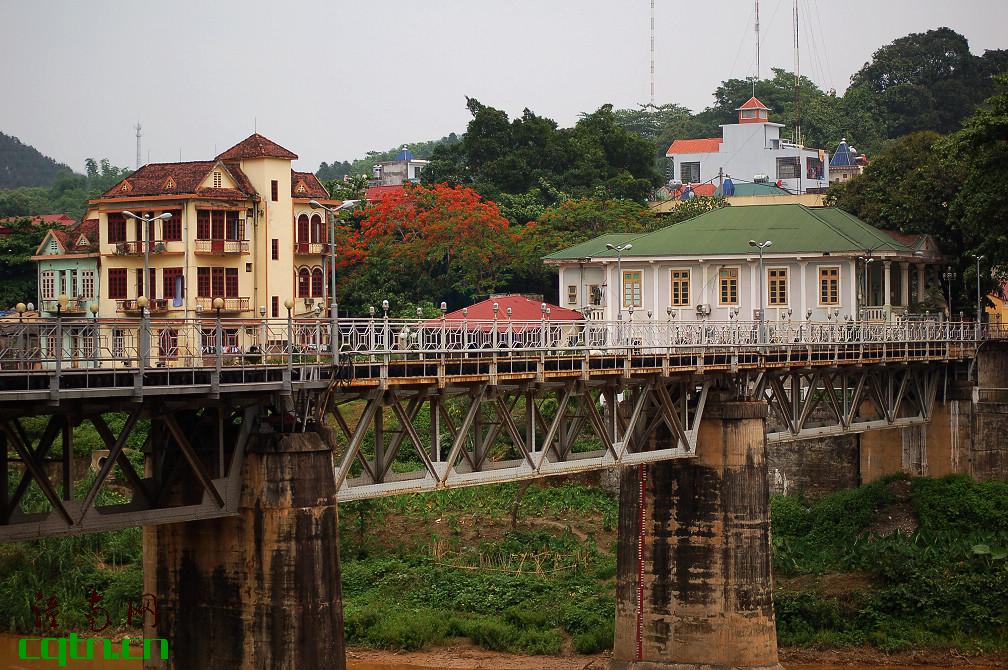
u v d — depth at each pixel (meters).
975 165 81.50
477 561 75.56
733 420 60.00
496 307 49.41
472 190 123.38
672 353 56.94
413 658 64.69
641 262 90.31
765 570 60.16
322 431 40.22
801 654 66.44
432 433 45.69
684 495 60.28
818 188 176.88
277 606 38.91
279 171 87.38
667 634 60.16
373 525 80.25
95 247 87.25
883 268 88.44
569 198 129.38
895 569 71.81
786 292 86.12
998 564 72.31
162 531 41.19
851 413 73.31
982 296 101.00
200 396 37.41
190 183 83.25
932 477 82.25
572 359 50.38
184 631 40.53
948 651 66.19
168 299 82.06
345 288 109.50
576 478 86.44
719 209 92.94
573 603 69.69
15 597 69.25
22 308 32.75
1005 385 82.12
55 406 32.53
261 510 39.03
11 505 33.81
